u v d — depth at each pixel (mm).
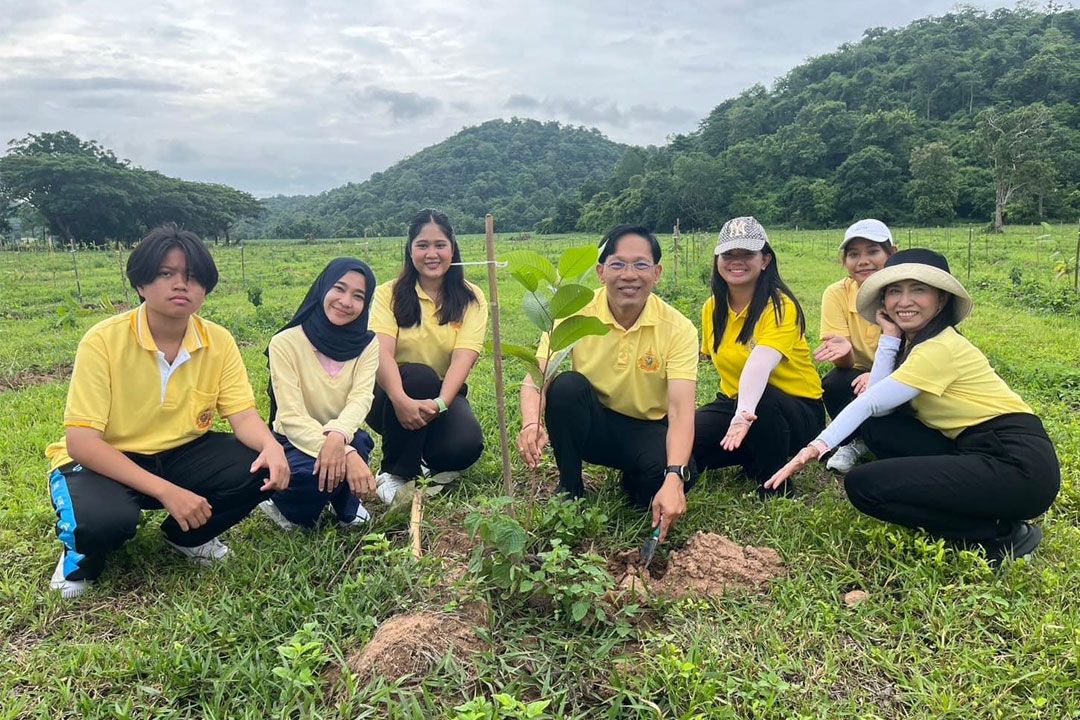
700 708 2135
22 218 56375
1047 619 2445
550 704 2207
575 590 2453
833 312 4391
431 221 3854
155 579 3025
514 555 2561
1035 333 8227
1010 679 2221
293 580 2896
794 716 2105
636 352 3453
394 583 2730
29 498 3771
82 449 2826
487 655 2334
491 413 5172
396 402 3682
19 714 2240
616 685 2250
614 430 3590
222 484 3076
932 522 2984
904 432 3266
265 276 19234
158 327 2965
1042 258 18391
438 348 3994
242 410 3207
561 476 3535
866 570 2926
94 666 2432
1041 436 2916
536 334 8367
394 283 4008
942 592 2689
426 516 3543
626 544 3236
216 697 2201
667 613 2641
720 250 3588
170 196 60312
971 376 3037
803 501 3699
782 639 2498
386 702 2115
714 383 5844
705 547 2967
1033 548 2986
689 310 9961
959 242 27234
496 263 2770
